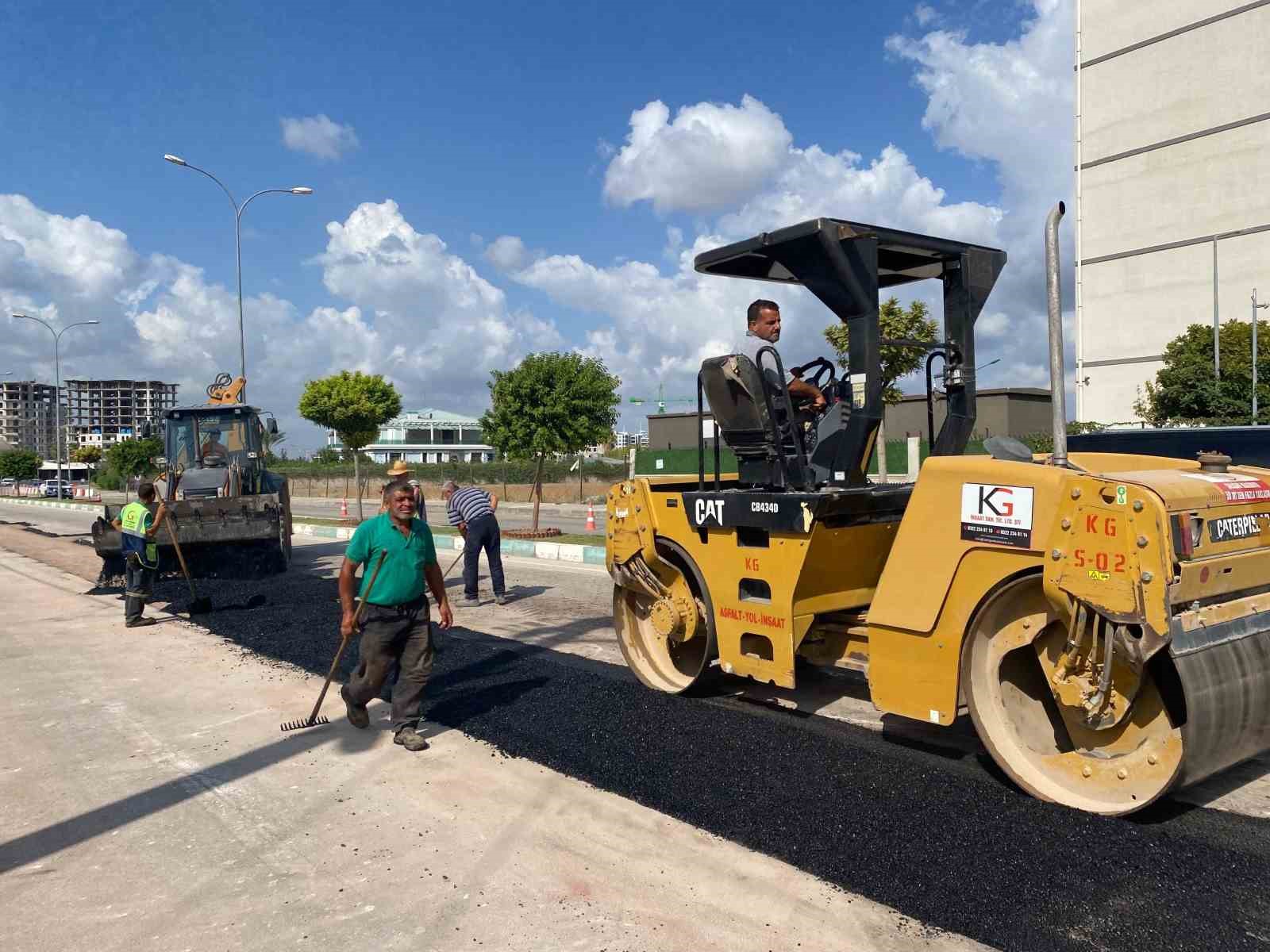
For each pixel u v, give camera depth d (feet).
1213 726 11.66
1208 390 89.76
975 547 13.29
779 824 12.69
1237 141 120.06
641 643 20.52
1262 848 11.65
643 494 19.42
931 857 11.57
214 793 14.83
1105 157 134.00
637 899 11.03
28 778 15.78
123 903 11.34
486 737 17.07
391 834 13.08
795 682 18.11
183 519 39.58
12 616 32.73
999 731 13.55
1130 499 11.59
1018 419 94.12
